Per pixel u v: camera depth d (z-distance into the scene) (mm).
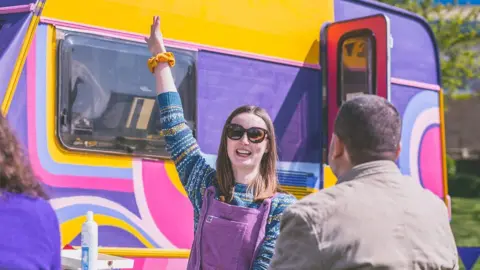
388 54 7770
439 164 9477
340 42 8062
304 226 3189
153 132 6629
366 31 7891
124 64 6504
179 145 4922
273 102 7621
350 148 3432
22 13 6008
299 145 7832
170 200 6645
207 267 4426
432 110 9438
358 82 8008
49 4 6062
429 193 3475
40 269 3016
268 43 7621
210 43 7117
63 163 6051
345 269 3146
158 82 5109
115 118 6398
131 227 6402
